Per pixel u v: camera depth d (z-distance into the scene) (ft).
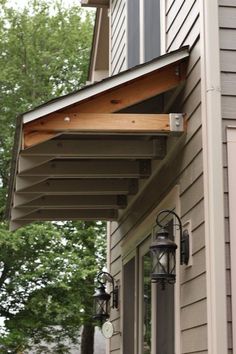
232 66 11.22
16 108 45.62
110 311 20.48
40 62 47.11
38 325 41.09
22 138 11.84
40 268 39.93
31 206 17.43
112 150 13.62
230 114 10.97
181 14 13.33
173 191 12.96
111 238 21.76
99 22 25.53
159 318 14.25
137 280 16.85
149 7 16.74
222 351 9.76
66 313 40.32
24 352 44.68
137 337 16.53
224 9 11.48
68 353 45.98
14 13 47.29
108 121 12.16
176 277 12.22
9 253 40.86
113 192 16.61
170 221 13.46
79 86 49.06
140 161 15.19
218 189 10.51
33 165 13.37
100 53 26.25
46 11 48.55
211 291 10.09
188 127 12.17
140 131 12.25
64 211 19.03
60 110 11.95
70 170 14.83
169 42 14.39
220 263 10.15
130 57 19.01
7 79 45.16
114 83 12.08
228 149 10.77
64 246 42.45
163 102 14.03
